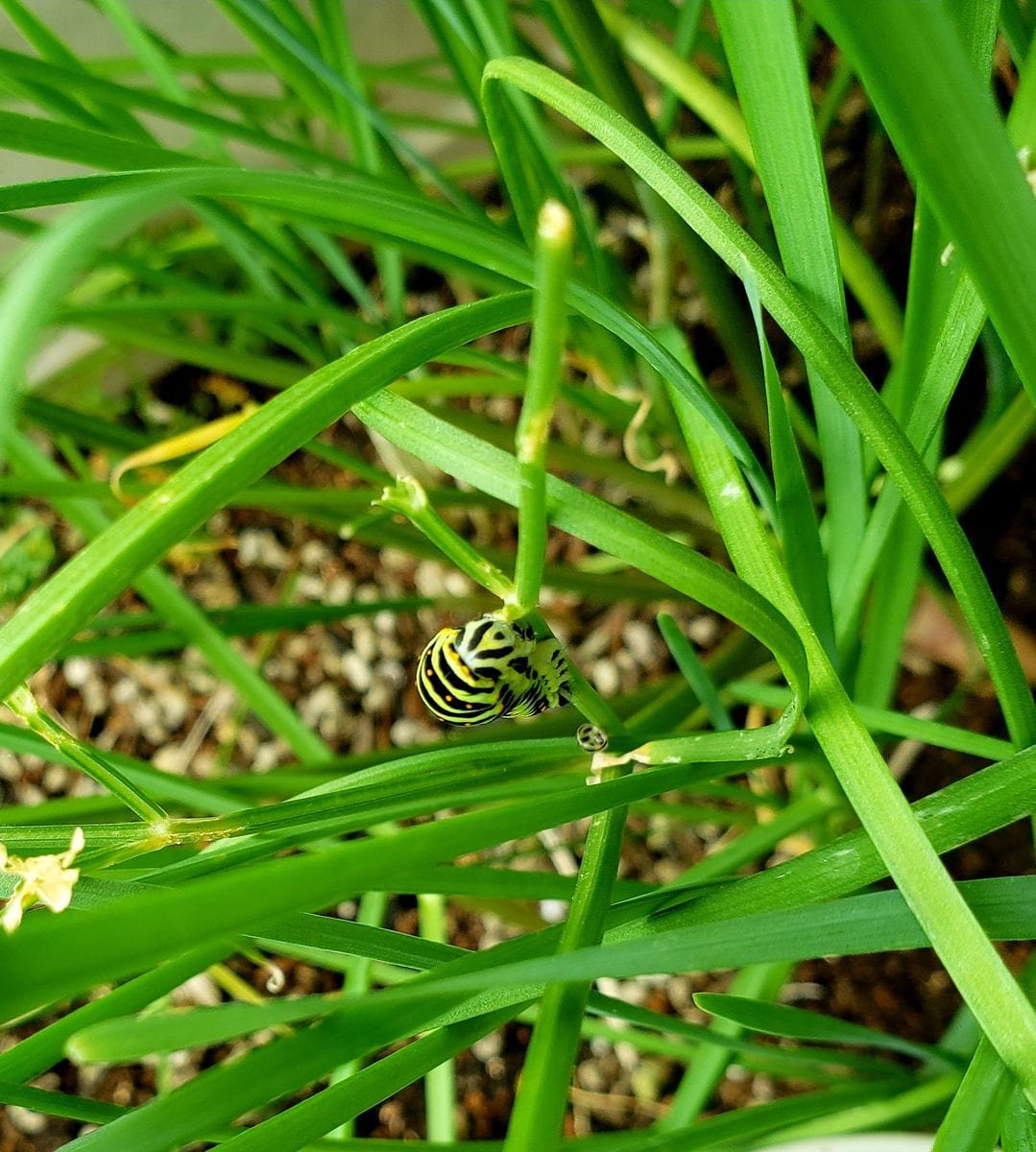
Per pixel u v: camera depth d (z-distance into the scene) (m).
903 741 0.41
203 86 0.38
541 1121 0.20
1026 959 0.37
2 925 0.19
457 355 0.31
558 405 0.49
